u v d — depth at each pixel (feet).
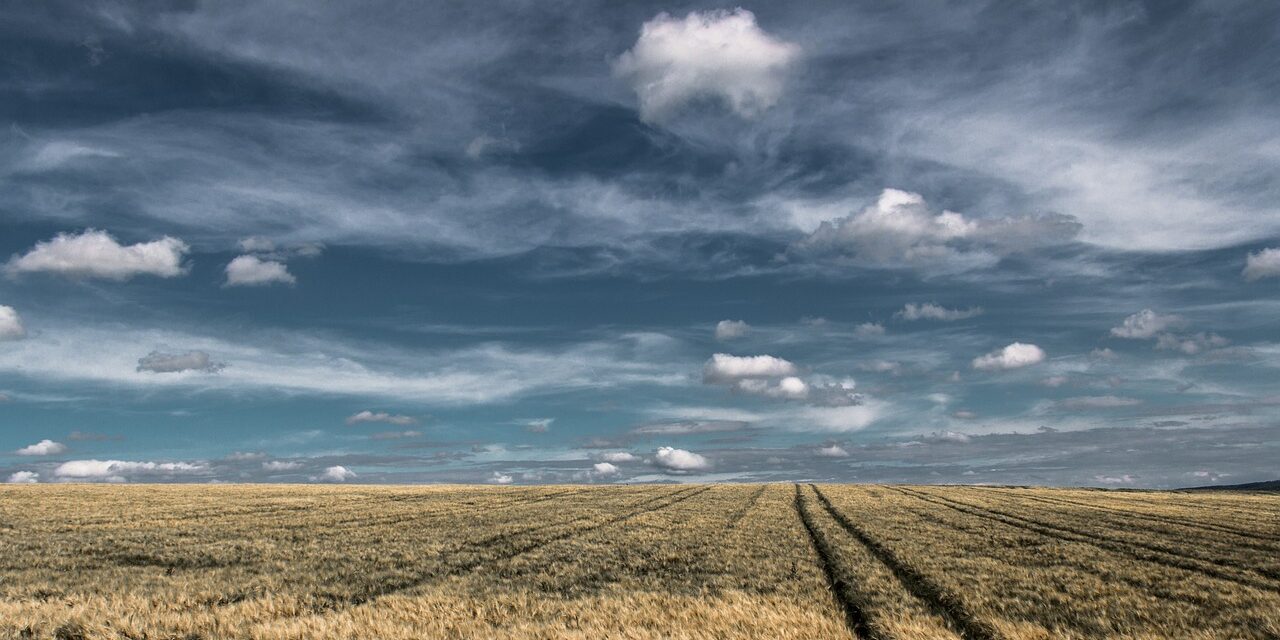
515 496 203.62
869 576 62.75
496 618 44.60
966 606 50.11
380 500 178.19
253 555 77.10
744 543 90.68
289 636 38.68
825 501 186.29
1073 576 64.49
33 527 104.37
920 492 251.80
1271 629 44.01
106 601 48.06
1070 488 338.13
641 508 156.66
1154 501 212.84
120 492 192.95
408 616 43.60
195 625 41.70
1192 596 55.72
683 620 42.45
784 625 41.16
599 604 49.03
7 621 40.96
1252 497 257.55
